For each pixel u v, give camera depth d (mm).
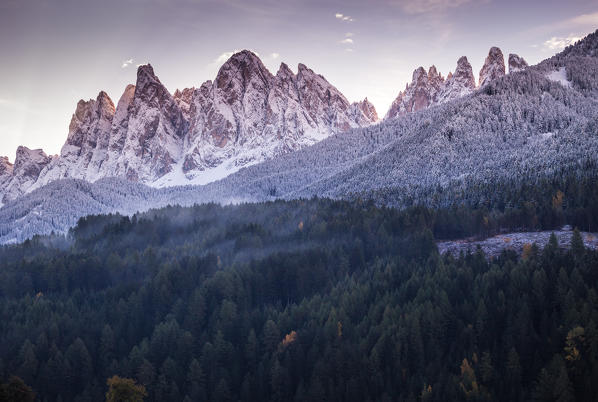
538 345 103750
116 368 122875
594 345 94938
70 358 125500
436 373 102938
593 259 127125
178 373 117500
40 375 120438
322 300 138625
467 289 126312
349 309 128625
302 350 115062
